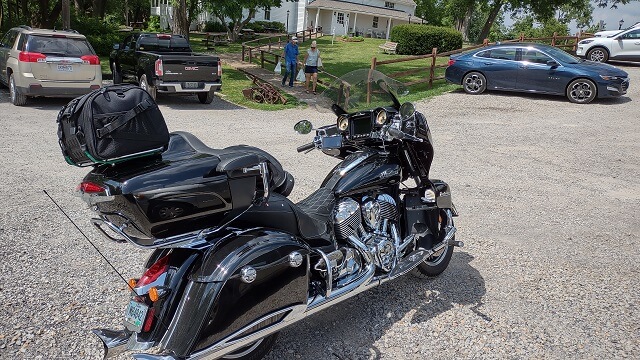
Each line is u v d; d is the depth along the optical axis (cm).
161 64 1321
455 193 725
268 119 1252
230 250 292
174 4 2017
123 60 1577
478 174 826
